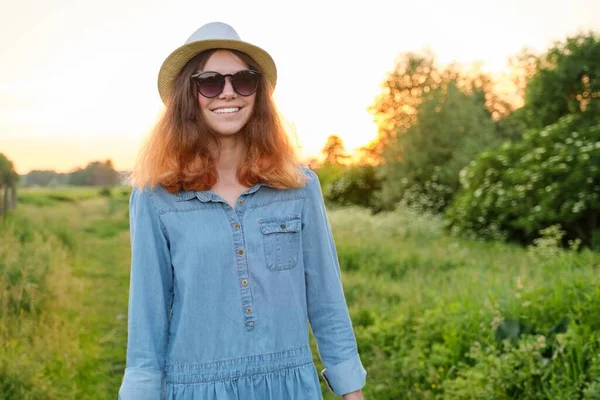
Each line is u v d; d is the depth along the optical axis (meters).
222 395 2.04
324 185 21.92
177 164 2.10
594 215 10.53
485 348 4.46
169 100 2.23
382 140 18.66
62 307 7.01
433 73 18.30
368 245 10.54
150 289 2.07
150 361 2.02
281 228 2.14
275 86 2.32
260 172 2.14
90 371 5.22
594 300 4.60
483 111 18.25
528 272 7.12
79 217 14.84
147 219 2.10
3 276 6.50
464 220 12.74
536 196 11.29
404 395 4.34
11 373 4.57
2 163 12.15
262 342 2.08
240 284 2.08
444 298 6.07
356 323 6.04
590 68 12.97
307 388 2.12
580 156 10.52
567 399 3.54
